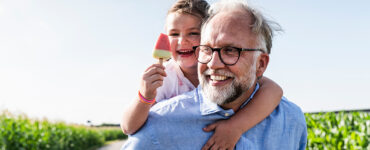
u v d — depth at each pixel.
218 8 1.80
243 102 1.98
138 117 1.75
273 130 1.91
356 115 6.54
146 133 1.76
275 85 2.20
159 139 1.74
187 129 1.77
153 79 1.70
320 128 5.87
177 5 2.79
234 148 1.77
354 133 4.85
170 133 1.75
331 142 5.28
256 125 1.90
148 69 1.77
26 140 11.53
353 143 4.83
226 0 1.80
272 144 1.88
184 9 2.72
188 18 2.71
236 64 1.67
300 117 2.11
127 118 1.81
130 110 1.79
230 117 1.86
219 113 1.83
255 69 1.78
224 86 1.71
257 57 1.77
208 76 1.78
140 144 1.75
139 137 1.77
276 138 1.91
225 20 1.71
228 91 1.71
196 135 1.76
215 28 1.72
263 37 1.79
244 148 1.77
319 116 7.98
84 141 21.31
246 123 1.82
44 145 12.82
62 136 16.39
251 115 1.86
